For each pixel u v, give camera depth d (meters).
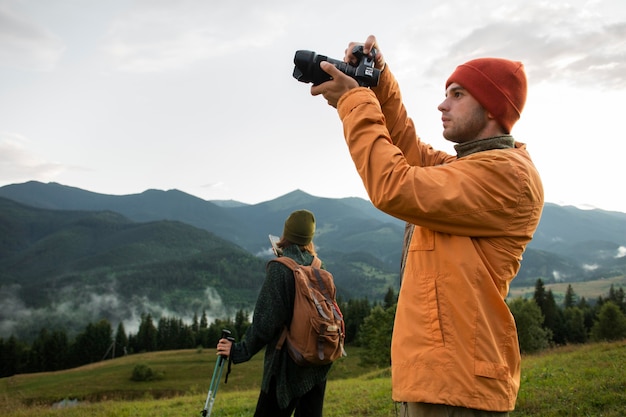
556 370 11.30
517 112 2.21
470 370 1.88
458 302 1.95
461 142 2.30
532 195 2.04
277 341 3.96
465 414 1.87
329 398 11.27
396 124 2.76
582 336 86.12
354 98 2.14
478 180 1.97
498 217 1.98
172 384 76.50
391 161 2.01
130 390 72.12
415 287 2.07
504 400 1.90
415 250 2.14
